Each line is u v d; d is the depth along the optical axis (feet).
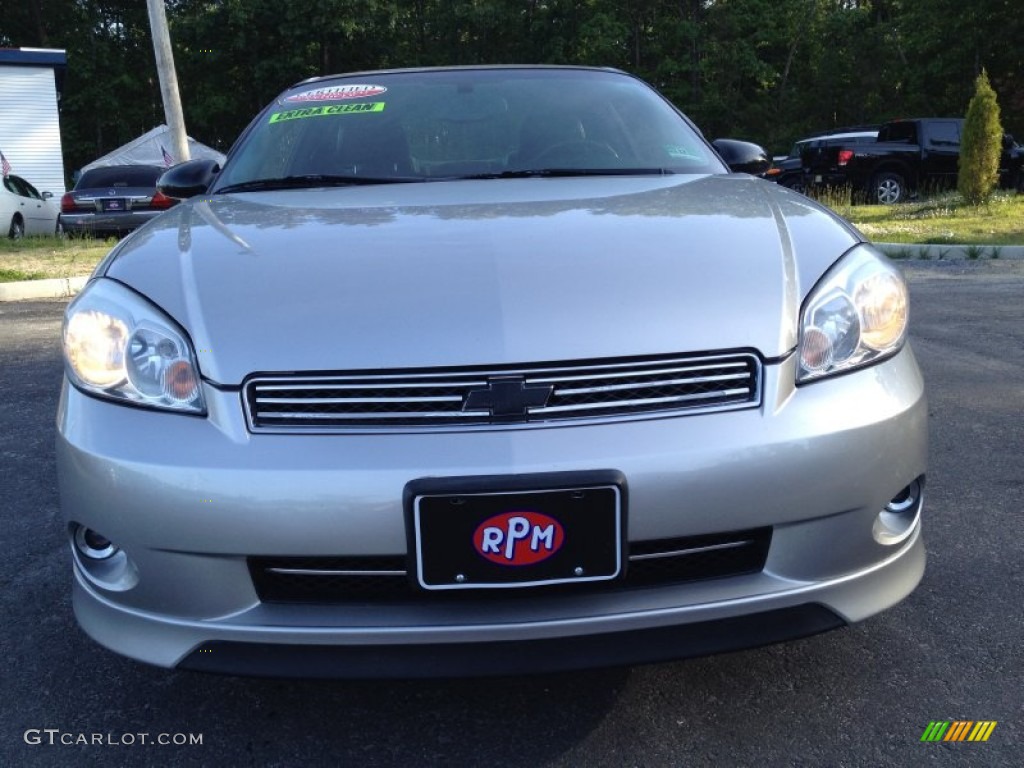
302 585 5.47
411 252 6.19
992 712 6.11
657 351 5.44
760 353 5.55
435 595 5.31
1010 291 22.75
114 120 109.29
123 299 5.94
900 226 37.93
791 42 111.34
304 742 6.03
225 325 5.63
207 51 108.78
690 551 5.40
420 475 5.14
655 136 9.55
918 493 6.24
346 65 111.34
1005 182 54.80
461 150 9.24
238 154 9.78
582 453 5.20
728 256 6.13
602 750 5.85
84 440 5.60
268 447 5.30
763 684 6.52
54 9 107.96
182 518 5.30
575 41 108.06
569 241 6.29
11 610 7.85
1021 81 82.84
